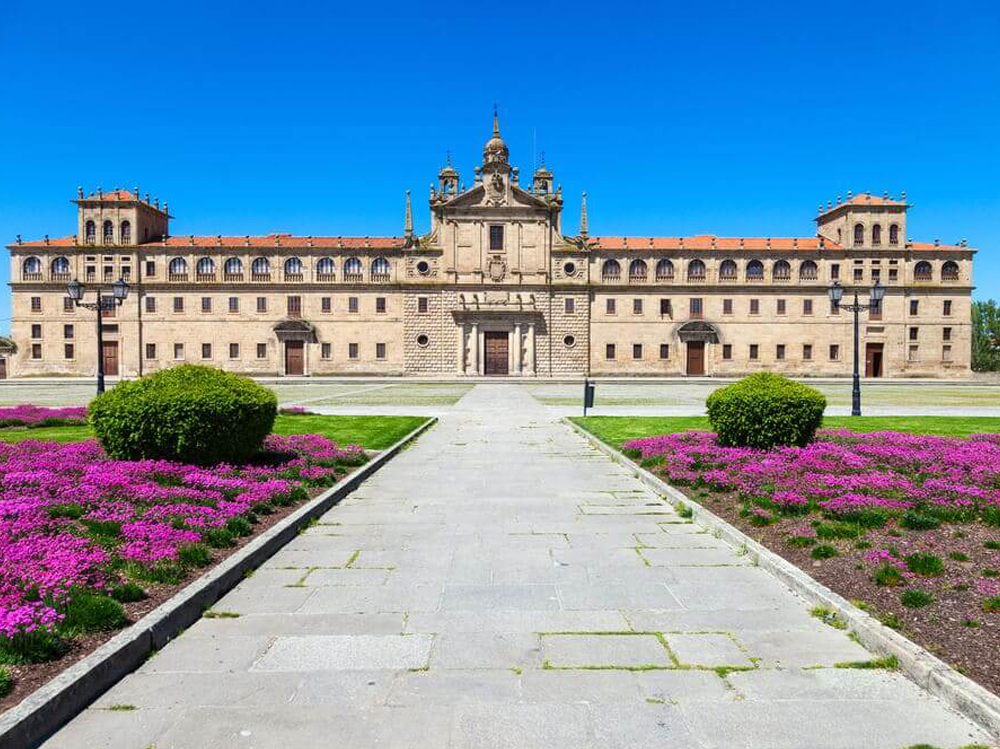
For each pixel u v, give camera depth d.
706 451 18.78
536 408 40.16
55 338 90.44
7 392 58.84
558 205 91.94
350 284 91.38
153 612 7.76
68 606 7.57
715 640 7.57
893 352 92.06
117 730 5.82
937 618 7.79
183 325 91.06
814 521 12.13
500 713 6.07
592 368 92.06
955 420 32.41
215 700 6.30
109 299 44.75
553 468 19.19
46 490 13.23
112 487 13.41
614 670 6.87
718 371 92.56
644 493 15.70
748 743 5.62
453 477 17.78
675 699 6.30
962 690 6.13
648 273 92.56
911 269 92.06
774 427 19.16
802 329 92.56
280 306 91.44
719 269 92.88
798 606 8.59
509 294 91.12
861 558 10.09
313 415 34.38
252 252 91.44
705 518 12.66
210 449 16.45
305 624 8.04
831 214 96.00
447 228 91.12
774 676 6.75
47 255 90.38
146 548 9.96
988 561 9.87
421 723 5.91
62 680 6.12
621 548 11.21
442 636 7.68
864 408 41.28
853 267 92.19
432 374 91.31
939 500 13.17
